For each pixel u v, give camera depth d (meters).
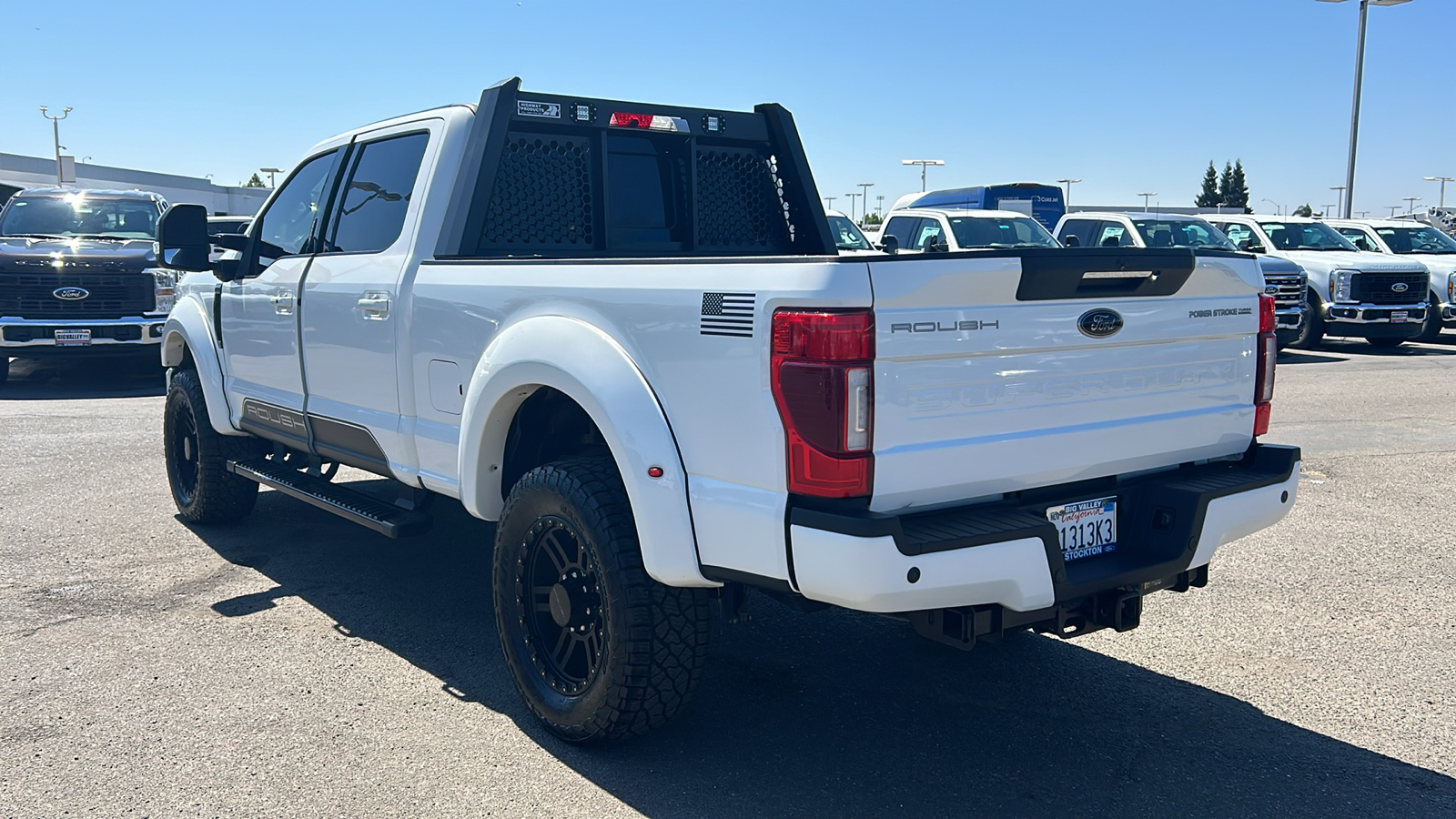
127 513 6.52
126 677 4.10
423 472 4.23
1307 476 7.64
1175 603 5.04
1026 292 3.05
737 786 3.31
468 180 4.29
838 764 3.46
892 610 2.81
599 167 4.73
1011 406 3.09
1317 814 3.16
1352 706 3.91
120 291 12.04
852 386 2.79
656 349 3.21
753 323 2.92
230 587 5.18
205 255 5.52
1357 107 24.70
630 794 3.26
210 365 5.77
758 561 2.97
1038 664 4.31
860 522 2.75
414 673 4.17
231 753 3.50
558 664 3.66
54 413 10.27
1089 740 3.64
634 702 3.35
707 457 3.09
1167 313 3.43
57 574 5.35
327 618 4.77
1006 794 3.28
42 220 13.23
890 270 2.81
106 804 3.17
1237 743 3.62
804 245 5.39
